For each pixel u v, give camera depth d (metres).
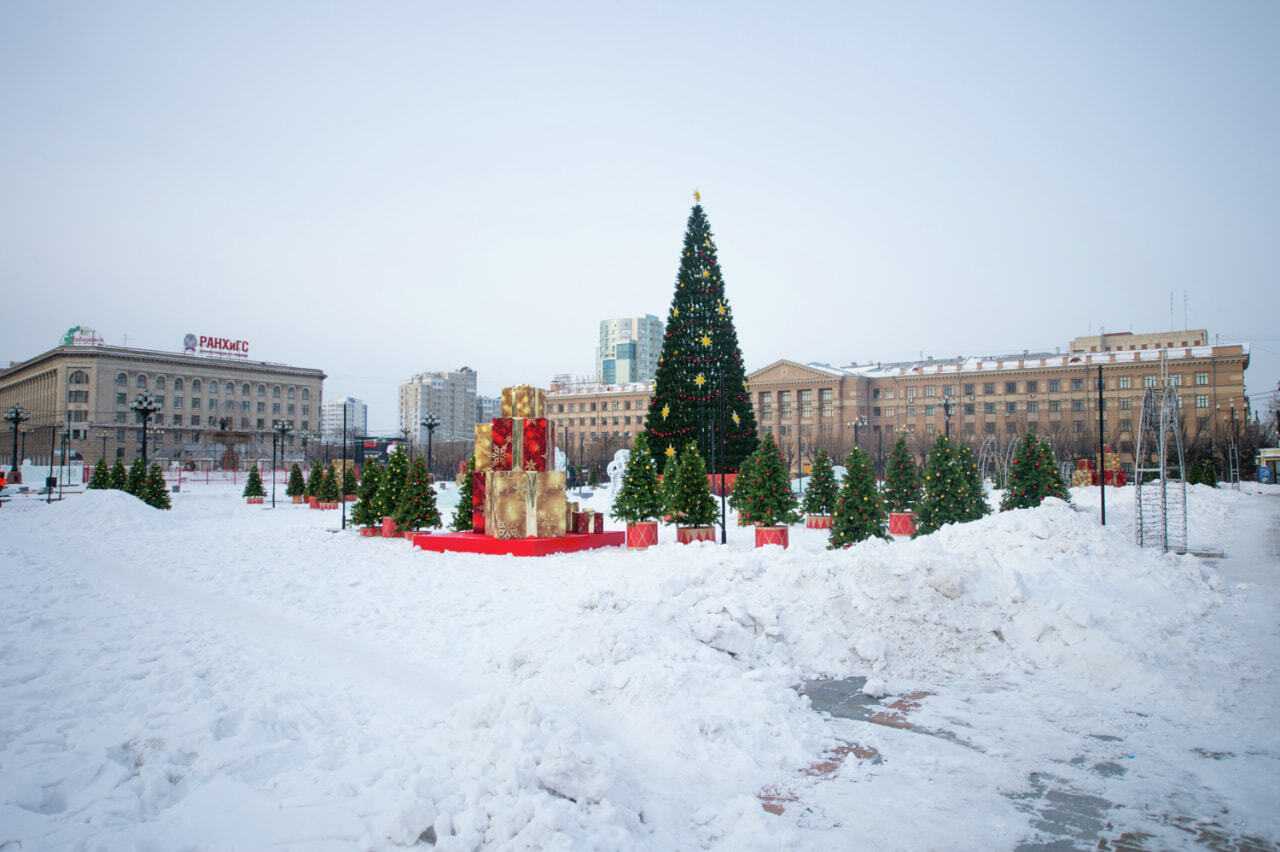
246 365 127.88
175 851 4.65
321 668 8.79
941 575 9.48
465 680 8.33
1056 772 5.94
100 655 9.17
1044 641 8.91
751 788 5.70
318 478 44.25
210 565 17.34
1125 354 93.31
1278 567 15.79
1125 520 23.44
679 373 39.78
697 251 40.66
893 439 97.44
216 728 6.68
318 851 4.69
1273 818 5.17
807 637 9.12
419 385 198.00
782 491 19.66
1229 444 55.06
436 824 4.85
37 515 29.58
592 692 7.38
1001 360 105.81
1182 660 8.32
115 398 114.88
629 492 19.55
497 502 18.88
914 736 6.70
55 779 5.56
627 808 5.18
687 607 9.48
